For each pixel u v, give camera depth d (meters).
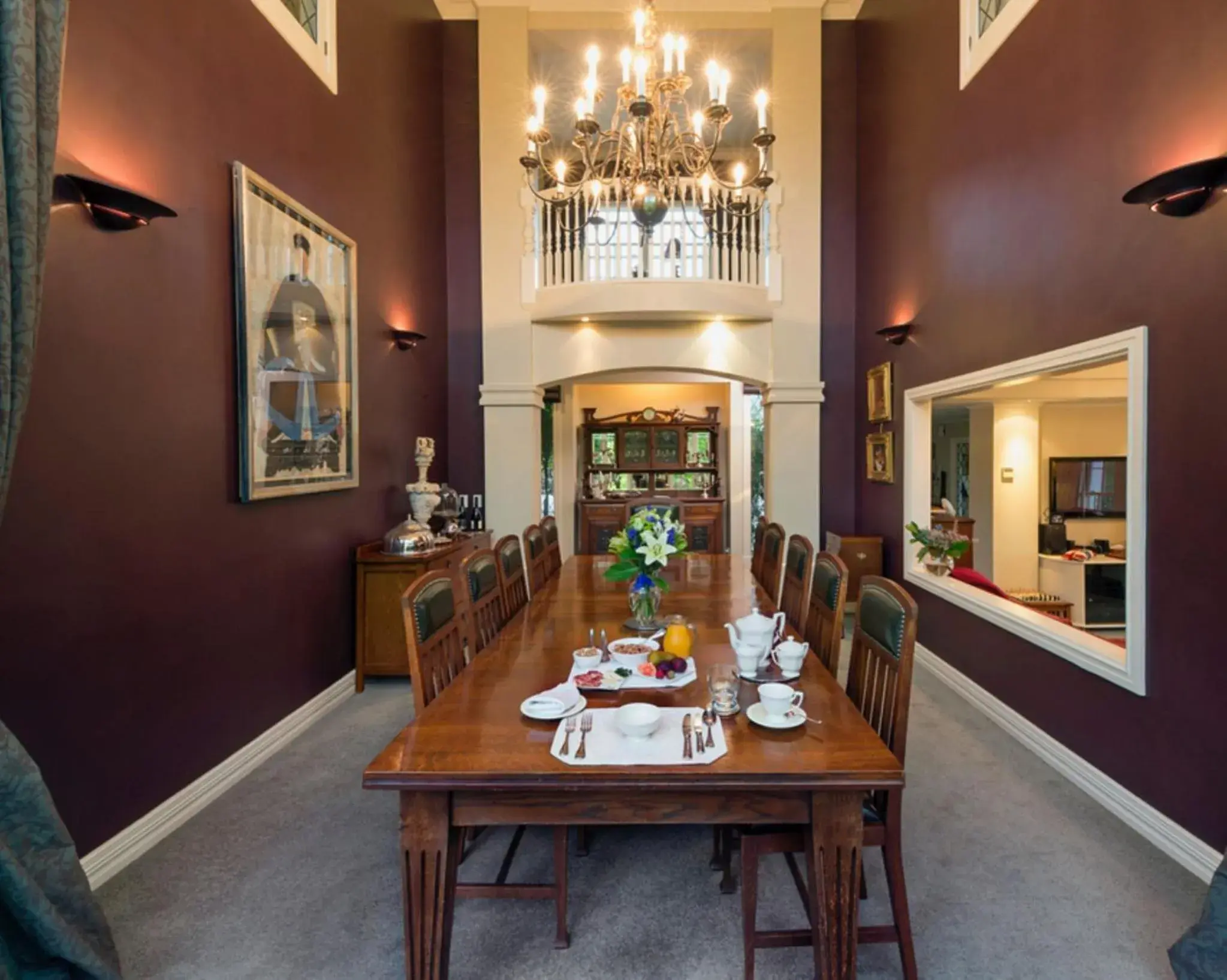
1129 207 2.23
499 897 1.73
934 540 3.87
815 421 5.19
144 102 2.17
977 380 3.29
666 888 1.97
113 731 2.05
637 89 3.05
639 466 8.02
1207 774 1.95
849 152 5.19
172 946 1.74
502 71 5.13
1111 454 6.30
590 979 1.63
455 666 2.07
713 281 4.95
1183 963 1.53
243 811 2.40
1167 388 2.08
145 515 2.18
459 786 1.32
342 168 3.53
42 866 1.48
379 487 4.00
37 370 1.80
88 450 1.96
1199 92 1.95
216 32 2.52
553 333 5.22
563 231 5.12
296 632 3.08
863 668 1.82
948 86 3.60
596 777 1.31
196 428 2.41
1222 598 1.90
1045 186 2.71
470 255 5.27
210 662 2.48
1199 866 1.97
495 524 5.23
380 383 4.02
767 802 1.38
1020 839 2.18
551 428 7.44
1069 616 4.64
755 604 2.74
